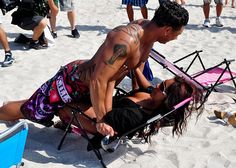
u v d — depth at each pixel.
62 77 3.40
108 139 3.23
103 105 3.14
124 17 9.40
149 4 11.38
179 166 3.35
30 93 4.77
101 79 3.04
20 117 3.79
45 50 6.49
